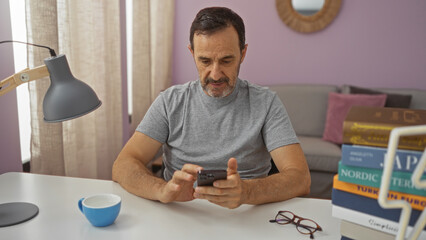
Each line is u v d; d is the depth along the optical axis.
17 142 1.45
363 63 3.18
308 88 3.10
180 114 1.30
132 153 1.22
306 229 0.80
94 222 0.79
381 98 2.73
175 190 0.88
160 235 0.76
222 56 1.08
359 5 3.10
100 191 1.03
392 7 3.04
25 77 0.79
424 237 0.58
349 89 2.95
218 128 1.26
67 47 1.62
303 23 3.20
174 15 3.39
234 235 0.77
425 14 2.99
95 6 1.86
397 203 0.45
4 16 1.31
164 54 3.22
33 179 1.12
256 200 0.92
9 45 1.34
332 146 2.64
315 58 3.26
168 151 1.34
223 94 1.17
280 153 1.18
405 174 0.58
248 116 1.26
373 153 0.60
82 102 0.79
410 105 2.82
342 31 3.17
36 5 1.38
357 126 0.61
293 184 1.01
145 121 1.30
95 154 1.92
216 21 1.07
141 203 0.94
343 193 0.66
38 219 0.84
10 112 1.40
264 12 3.27
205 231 0.79
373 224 0.63
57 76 0.79
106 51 2.01
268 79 3.37
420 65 3.07
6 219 0.81
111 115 2.10
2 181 1.10
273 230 0.80
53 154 1.52
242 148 1.23
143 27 2.51
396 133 0.43
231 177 0.84
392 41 3.09
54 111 0.77
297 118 3.01
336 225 0.82
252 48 3.35
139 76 2.55
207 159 1.25
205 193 0.84
